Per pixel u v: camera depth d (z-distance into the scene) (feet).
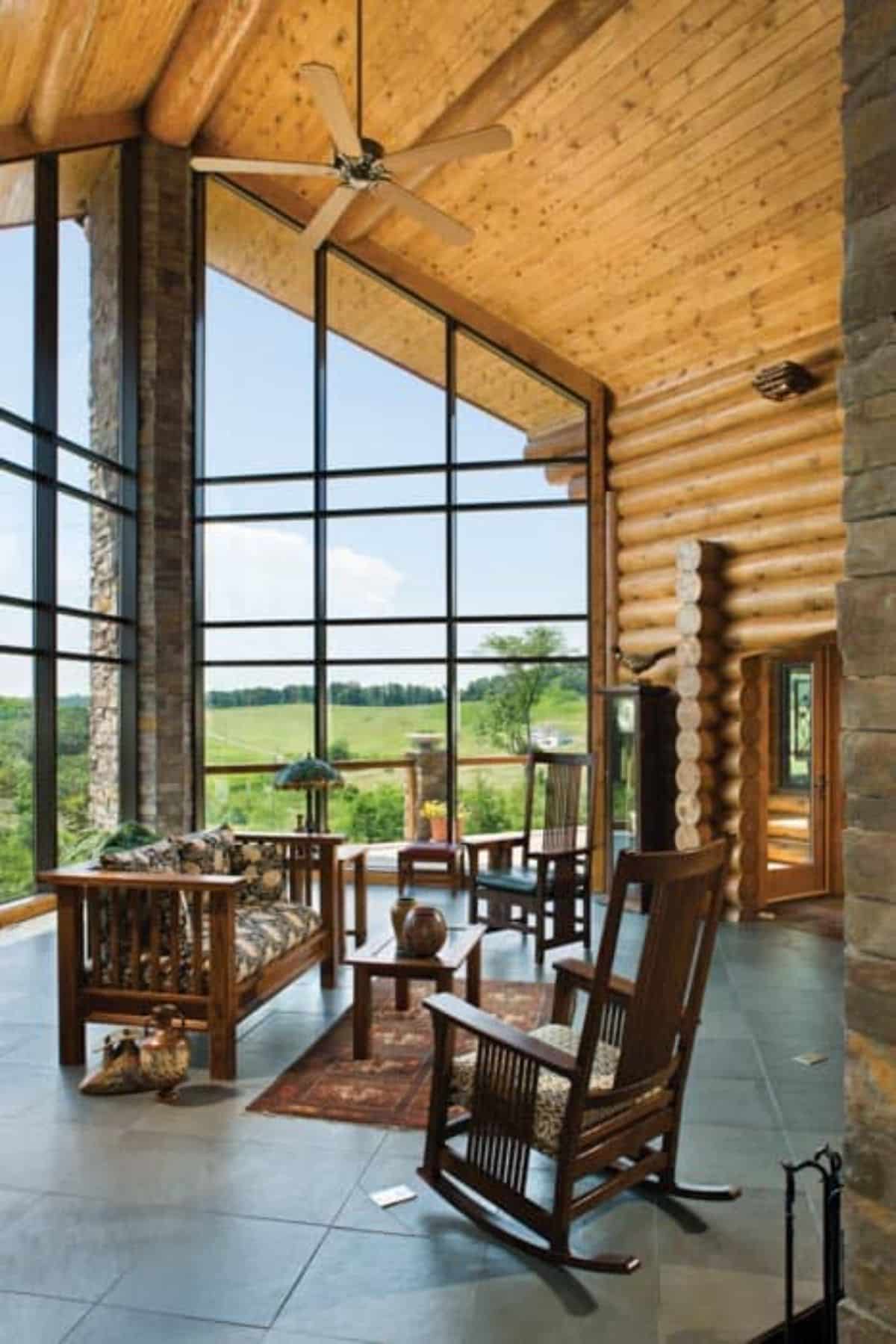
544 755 19.21
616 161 18.29
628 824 22.16
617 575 24.23
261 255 25.91
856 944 5.43
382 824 25.79
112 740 24.14
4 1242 8.07
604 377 24.21
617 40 16.02
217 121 23.68
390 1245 8.07
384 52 18.78
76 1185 9.04
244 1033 13.38
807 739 23.06
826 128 15.51
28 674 21.33
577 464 24.82
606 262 20.88
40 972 16.61
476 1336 6.92
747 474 20.84
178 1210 8.60
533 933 17.63
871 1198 5.31
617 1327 7.02
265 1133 10.15
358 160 14.26
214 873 14.70
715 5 14.61
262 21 19.53
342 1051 12.61
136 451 24.54
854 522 5.50
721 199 17.87
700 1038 13.23
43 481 21.53
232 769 25.91
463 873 24.64
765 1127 10.34
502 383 25.25
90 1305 7.25
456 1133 9.04
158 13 19.49
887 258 5.37
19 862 21.03
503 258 22.53
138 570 24.48
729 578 21.11
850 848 5.47
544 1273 7.68
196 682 25.55
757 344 20.40
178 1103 10.93
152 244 24.36
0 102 19.81
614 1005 9.53
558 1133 7.80
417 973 12.03
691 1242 8.12
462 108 18.74
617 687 22.76
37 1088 11.38
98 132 22.95
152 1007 11.91
